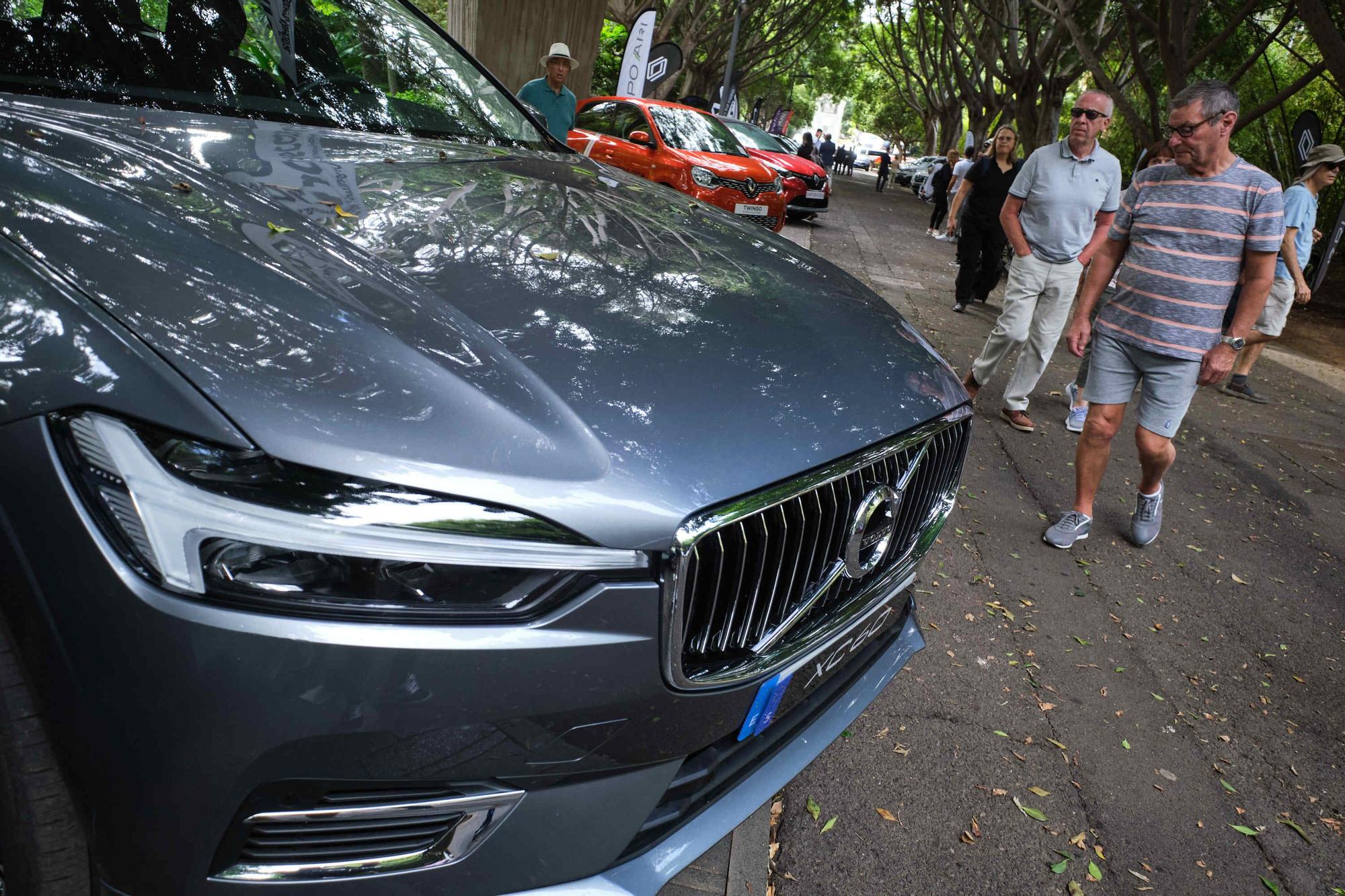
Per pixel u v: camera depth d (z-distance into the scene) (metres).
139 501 1.04
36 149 1.51
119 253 1.24
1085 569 3.71
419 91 2.58
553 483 1.15
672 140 10.40
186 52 2.12
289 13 2.38
